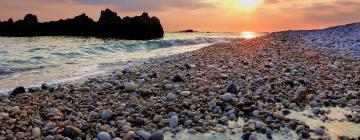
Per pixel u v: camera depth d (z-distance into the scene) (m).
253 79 2.29
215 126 1.37
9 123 1.35
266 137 1.27
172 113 1.47
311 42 5.30
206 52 4.36
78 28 13.36
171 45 8.14
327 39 5.40
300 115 1.53
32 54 4.64
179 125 1.36
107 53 5.44
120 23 12.59
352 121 1.47
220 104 1.60
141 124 1.37
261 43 5.54
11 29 13.18
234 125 1.39
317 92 1.92
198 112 1.50
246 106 1.60
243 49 4.68
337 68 2.83
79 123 1.36
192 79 2.28
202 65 3.05
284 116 1.48
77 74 2.92
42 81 2.57
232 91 1.87
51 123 1.34
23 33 13.16
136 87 2.05
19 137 1.21
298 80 2.22
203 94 1.84
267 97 1.75
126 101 1.74
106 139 1.20
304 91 1.88
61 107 1.60
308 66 2.96
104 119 1.43
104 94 1.92
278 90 1.93
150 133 1.28
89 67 3.43
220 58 3.63
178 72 2.64
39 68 3.36
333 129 1.37
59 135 1.20
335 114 1.56
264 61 3.34
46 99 1.83
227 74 2.50
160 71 2.73
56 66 3.54
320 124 1.42
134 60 4.14
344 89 2.02
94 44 7.01
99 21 13.23
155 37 12.75
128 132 1.24
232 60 3.43
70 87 2.16
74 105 1.65
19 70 3.20
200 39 9.56
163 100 1.75
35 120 1.38
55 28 13.43
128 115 1.47
